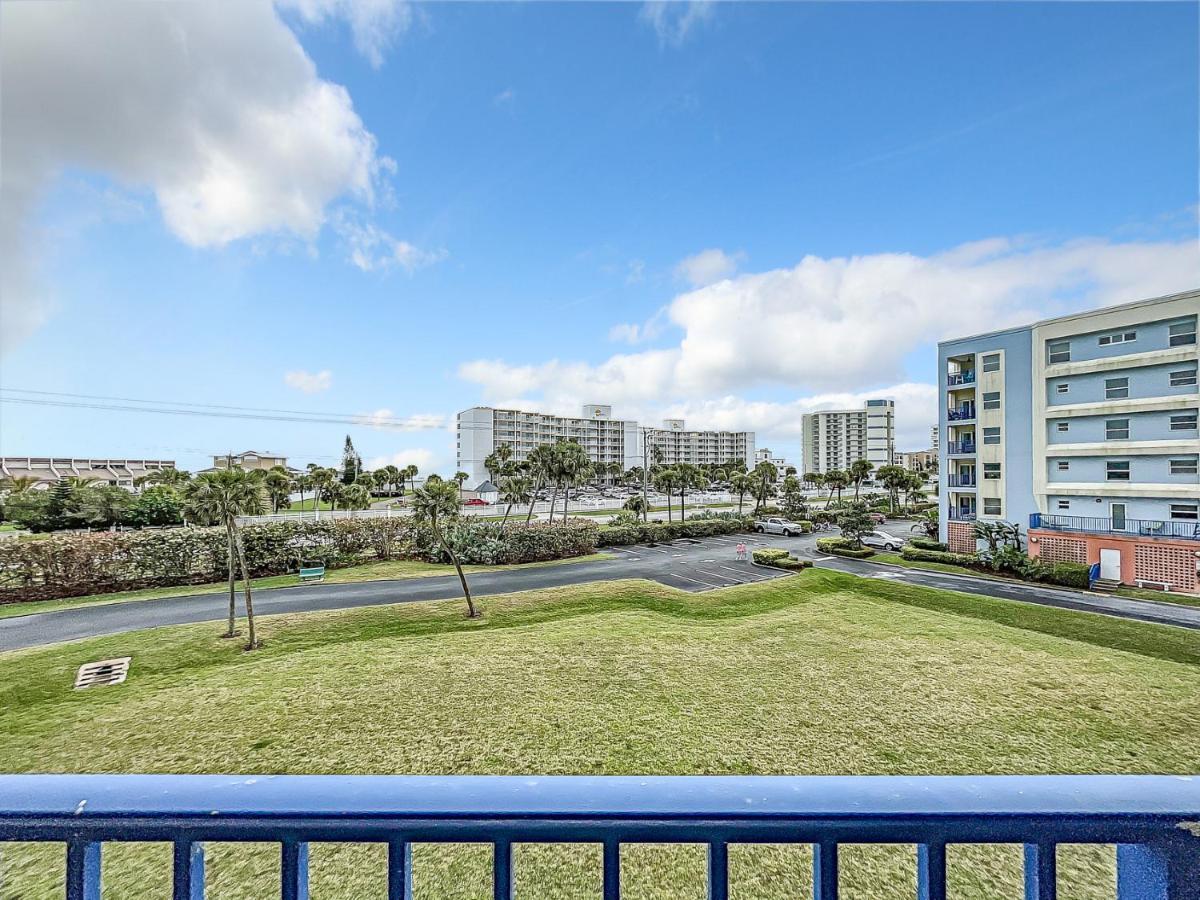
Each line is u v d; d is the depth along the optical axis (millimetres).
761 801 858
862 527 28188
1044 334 23188
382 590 19453
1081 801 837
